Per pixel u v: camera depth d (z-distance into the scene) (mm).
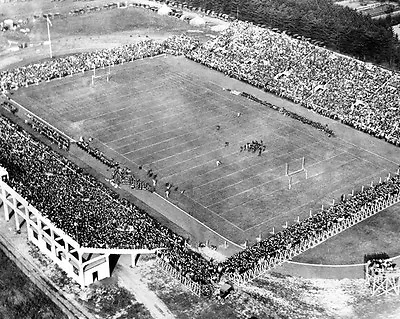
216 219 146125
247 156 173875
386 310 117438
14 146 163750
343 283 124875
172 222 144250
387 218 145750
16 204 138375
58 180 147000
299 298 120562
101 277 125000
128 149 177375
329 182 161625
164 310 117188
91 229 127625
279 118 196875
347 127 191625
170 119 195375
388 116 189250
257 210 149375
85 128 189250
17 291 122500
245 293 121375
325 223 140125
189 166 168500
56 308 118000
